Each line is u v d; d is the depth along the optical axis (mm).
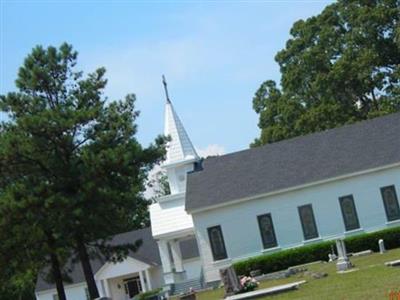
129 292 75375
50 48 48781
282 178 58562
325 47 83875
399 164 56531
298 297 27719
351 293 24922
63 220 44125
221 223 58125
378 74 80625
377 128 60594
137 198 47938
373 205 56875
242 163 61781
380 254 46625
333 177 57125
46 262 50500
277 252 55031
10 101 47594
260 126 89688
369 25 80000
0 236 45812
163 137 49406
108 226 46344
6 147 45219
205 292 48719
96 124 47719
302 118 81562
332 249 53875
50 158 45562
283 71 88000
